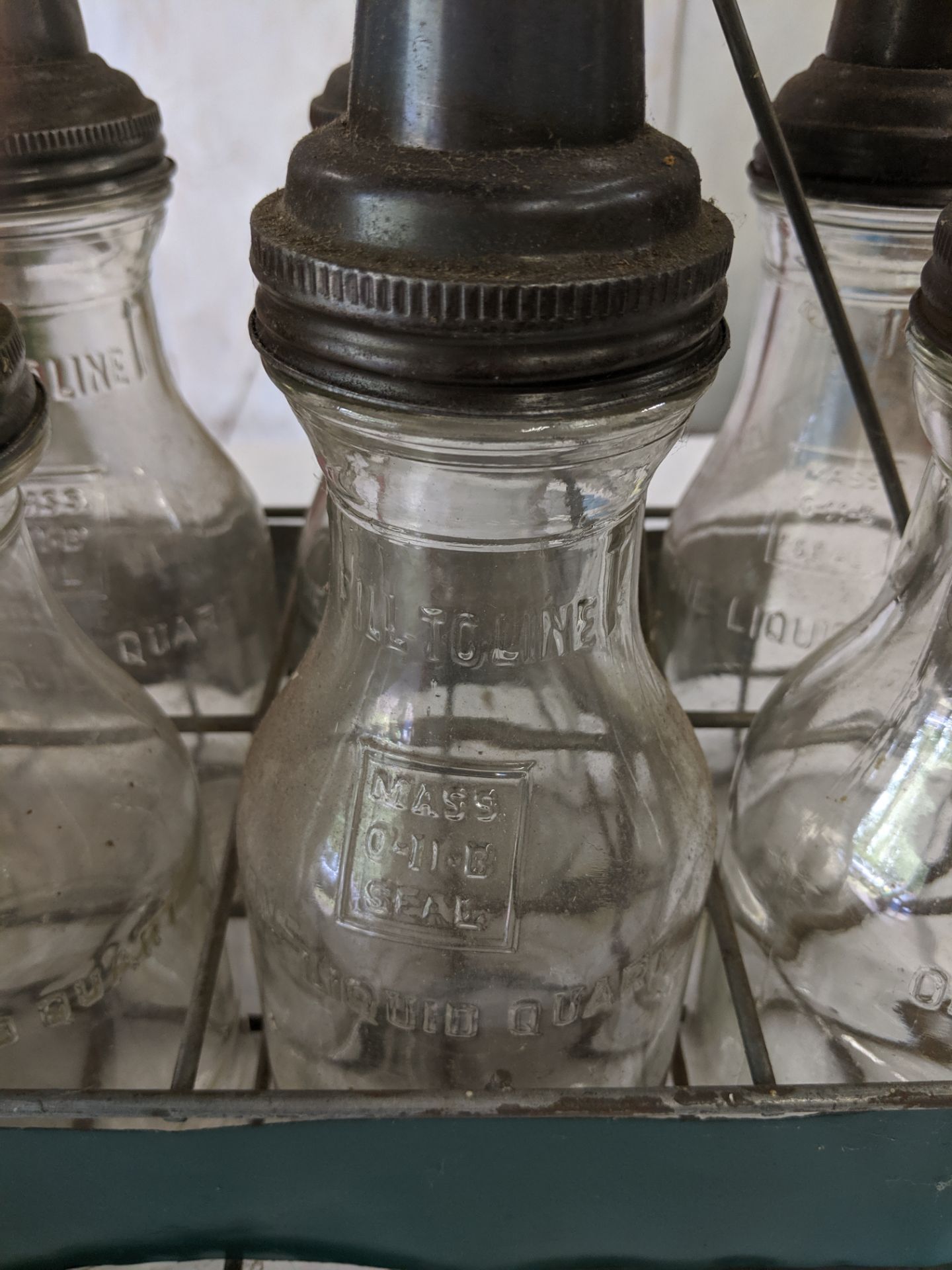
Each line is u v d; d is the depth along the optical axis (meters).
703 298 0.13
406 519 0.17
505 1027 0.20
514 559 0.17
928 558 0.20
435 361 0.12
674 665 0.32
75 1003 0.21
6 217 0.24
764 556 0.30
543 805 0.19
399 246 0.12
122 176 0.25
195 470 0.31
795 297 0.28
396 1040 0.20
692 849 0.20
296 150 0.14
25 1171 0.17
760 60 0.31
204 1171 0.17
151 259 0.31
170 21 0.38
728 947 0.22
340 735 0.19
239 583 0.31
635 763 0.19
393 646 0.18
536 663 0.18
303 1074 0.22
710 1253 0.18
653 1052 0.22
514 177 0.12
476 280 0.12
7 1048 0.21
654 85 0.32
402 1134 0.16
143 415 0.29
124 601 0.29
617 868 0.19
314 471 0.45
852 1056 0.21
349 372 0.13
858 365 0.24
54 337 0.27
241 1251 0.18
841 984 0.21
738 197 0.34
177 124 0.40
